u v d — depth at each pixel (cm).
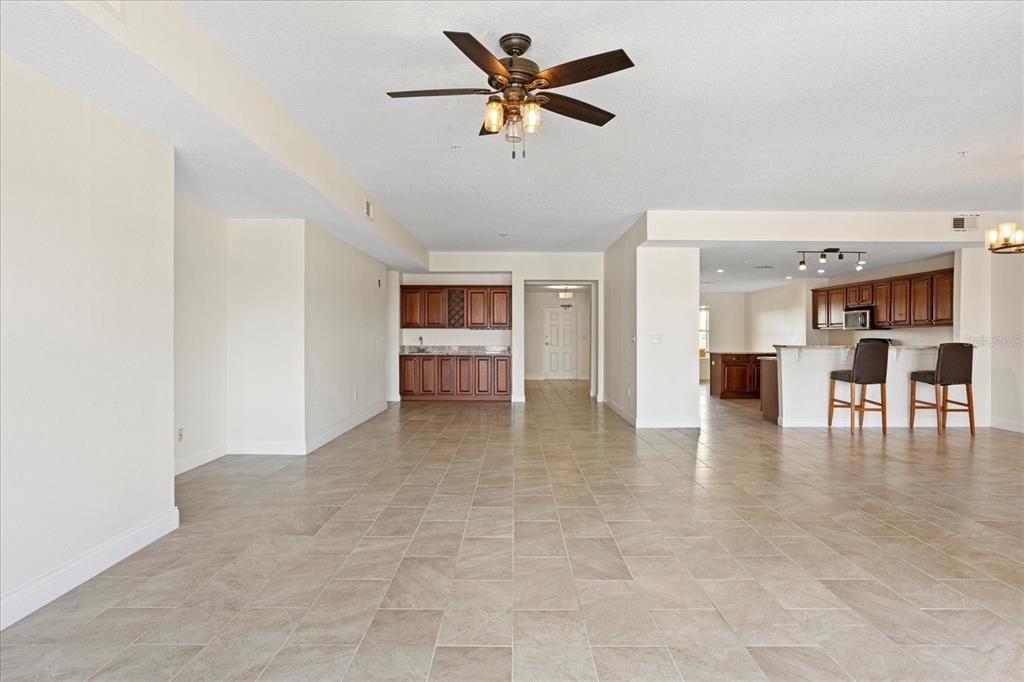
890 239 592
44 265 221
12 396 208
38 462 219
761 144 382
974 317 648
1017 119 338
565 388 1114
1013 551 279
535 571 254
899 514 336
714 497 372
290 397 502
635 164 426
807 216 591
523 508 347
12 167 208
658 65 272
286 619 211
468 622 209
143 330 279
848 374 625
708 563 264
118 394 262
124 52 202
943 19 231
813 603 224
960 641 196
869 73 279
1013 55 260
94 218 246
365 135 366
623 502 360
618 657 186
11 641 194
